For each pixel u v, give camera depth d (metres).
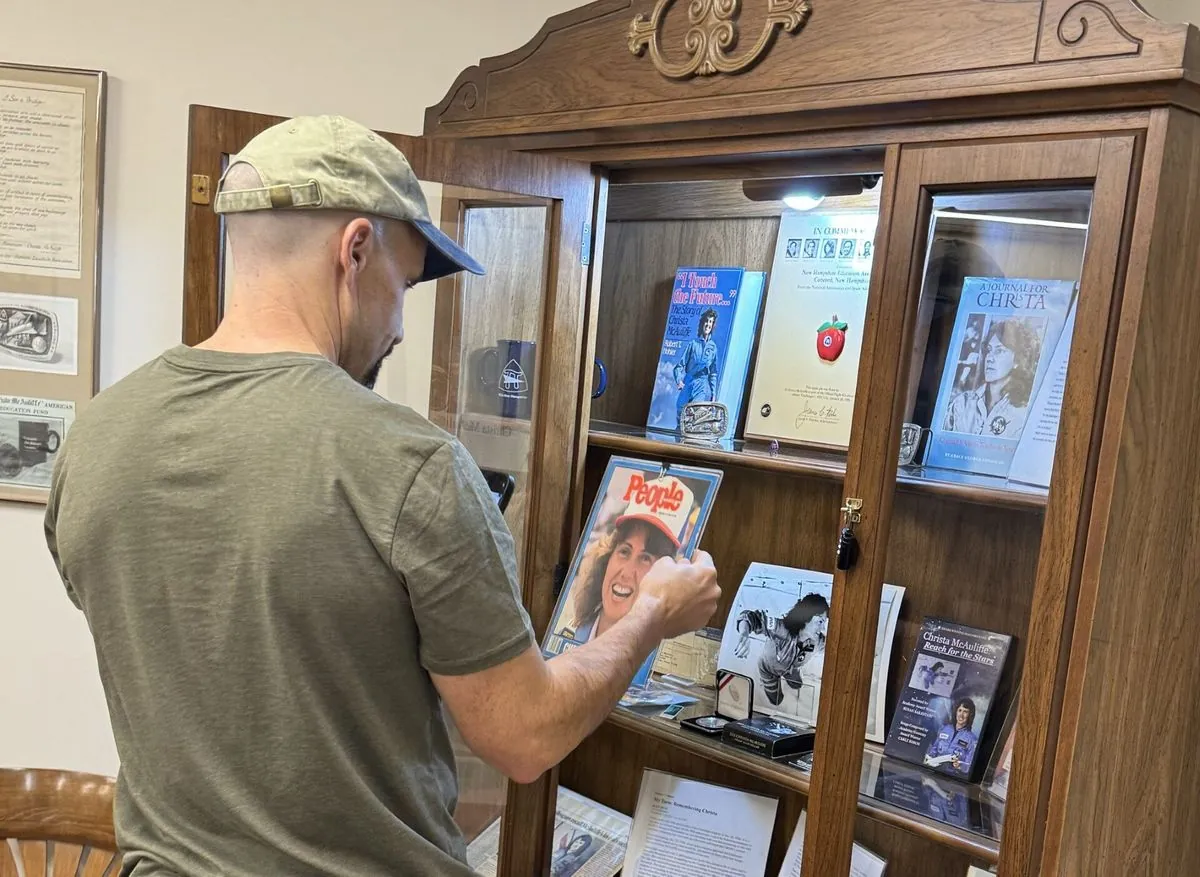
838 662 1.38
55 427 2.34
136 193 2.30
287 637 0.93
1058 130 1.16
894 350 1.31
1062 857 1.18
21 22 2.25
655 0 1.50
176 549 0.95
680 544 1.67
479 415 1.82
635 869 1.86
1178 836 1.35
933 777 1.43
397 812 1.03
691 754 1.98
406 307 1.82
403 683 0.99
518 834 1.81
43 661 2.42
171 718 0.97
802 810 1.81
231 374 0.98
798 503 1.87
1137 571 1.18
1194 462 1.23
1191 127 1.11
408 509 0.93
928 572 1.44
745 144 1.46
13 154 2.26
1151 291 1.11
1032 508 1.26
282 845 0.97
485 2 2.29
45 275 2.29
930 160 1.26
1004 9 1.17
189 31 2.27
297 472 0.93
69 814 1.39
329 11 2.29
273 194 1.00
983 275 1.33
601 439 1.83
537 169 1.65
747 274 1.92
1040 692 1.18
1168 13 1.58
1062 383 1.24
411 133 2.33
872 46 1.28
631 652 1.21
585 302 1.77
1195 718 1.32
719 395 1.92
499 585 0.99
